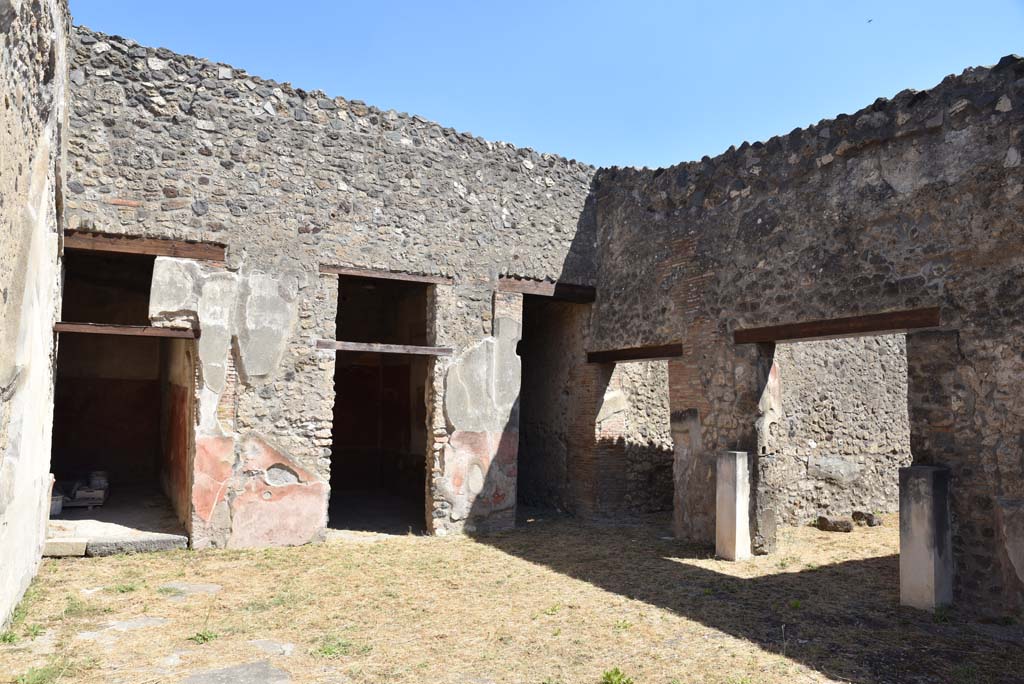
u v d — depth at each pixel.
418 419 11.53
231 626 4.99
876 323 6.39
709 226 8.35
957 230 5.80
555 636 4.88
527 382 11.90
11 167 3.93
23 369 4.70
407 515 10.35
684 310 8.63
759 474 7.65
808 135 7.17
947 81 5.93
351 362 12.92
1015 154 5.43
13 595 4.91
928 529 5.57
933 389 5.84
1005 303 5.43
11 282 4.14
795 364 9.58
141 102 7.52
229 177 7.88
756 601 5.83
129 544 7.28
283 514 7.95
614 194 10.04
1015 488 5.28
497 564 7.19
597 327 10.22
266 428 7.90
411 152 8.96
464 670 4.22
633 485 10.65
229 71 7.98
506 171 9.67
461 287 9.17
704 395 8.28
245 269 7.89
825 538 8.67
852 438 10.16
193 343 7.79
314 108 8.41
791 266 7.27
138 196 7.41
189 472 7.77
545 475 11.33
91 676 3.99
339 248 8.41
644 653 4.55
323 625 5.07
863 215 6.59
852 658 4.48
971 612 5.45
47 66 4.86
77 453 11.34
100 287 11.50
